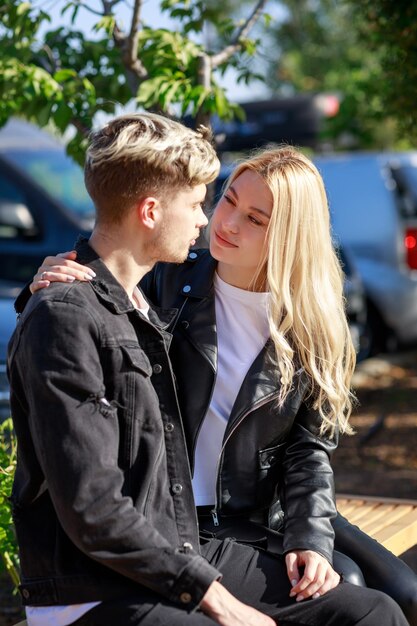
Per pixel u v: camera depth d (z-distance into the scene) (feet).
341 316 10.12
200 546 9.37
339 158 33.40
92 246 8.61
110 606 7.98
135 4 13.92
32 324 7.95
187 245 8.69
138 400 8.27
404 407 25.70
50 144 32.76
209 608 7.90
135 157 8.24
